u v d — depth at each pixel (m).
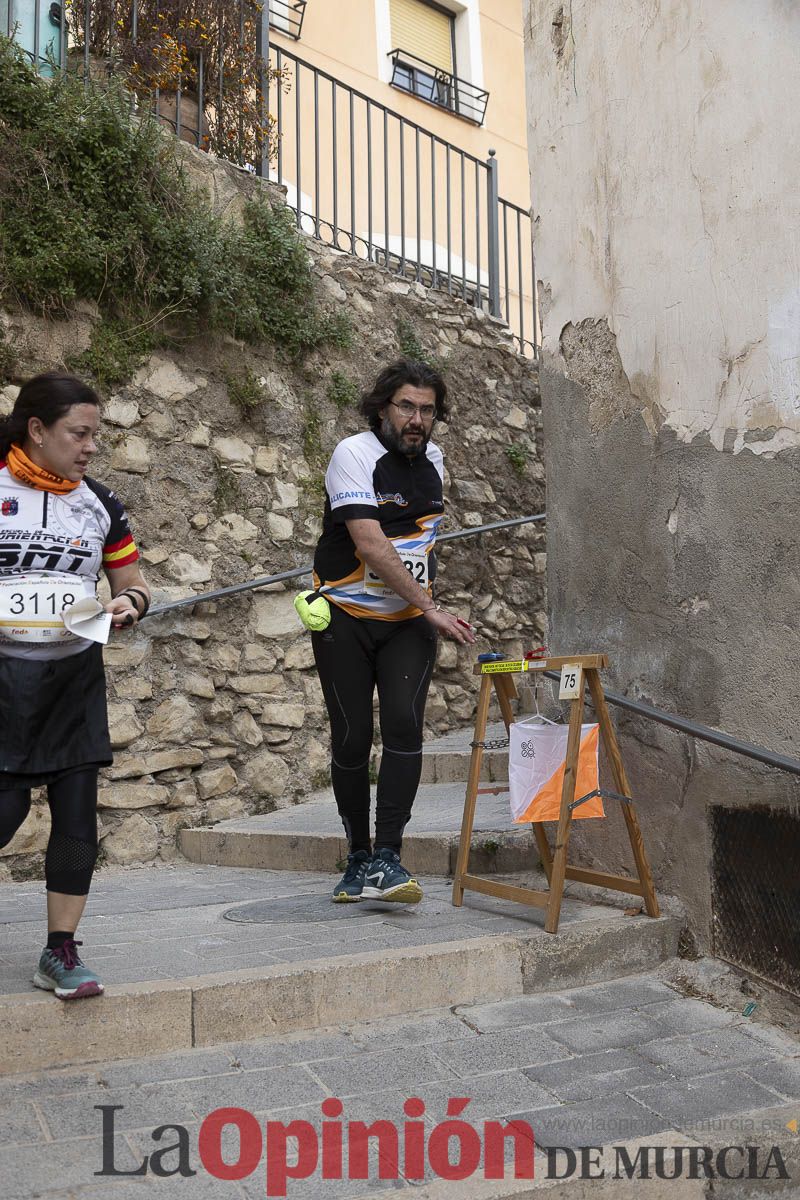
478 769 3.60
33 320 4.88
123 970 2.85
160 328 5.37
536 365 8.09
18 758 2.48
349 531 3.41
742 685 3.21
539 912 3.42
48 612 2.50
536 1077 2.54
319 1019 2.73
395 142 10.83
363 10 11.09
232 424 5.68
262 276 5.93
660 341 3.55
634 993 3.08
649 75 3.62
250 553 5.65
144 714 5.07
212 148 6.34
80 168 5.02
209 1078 2.43
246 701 5.50
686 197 3.46
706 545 3.35
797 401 3.08
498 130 12.33
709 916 3.25
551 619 4.00
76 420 2.53
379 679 3.57
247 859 4.81
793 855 3.00
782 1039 2.84
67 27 5.71
